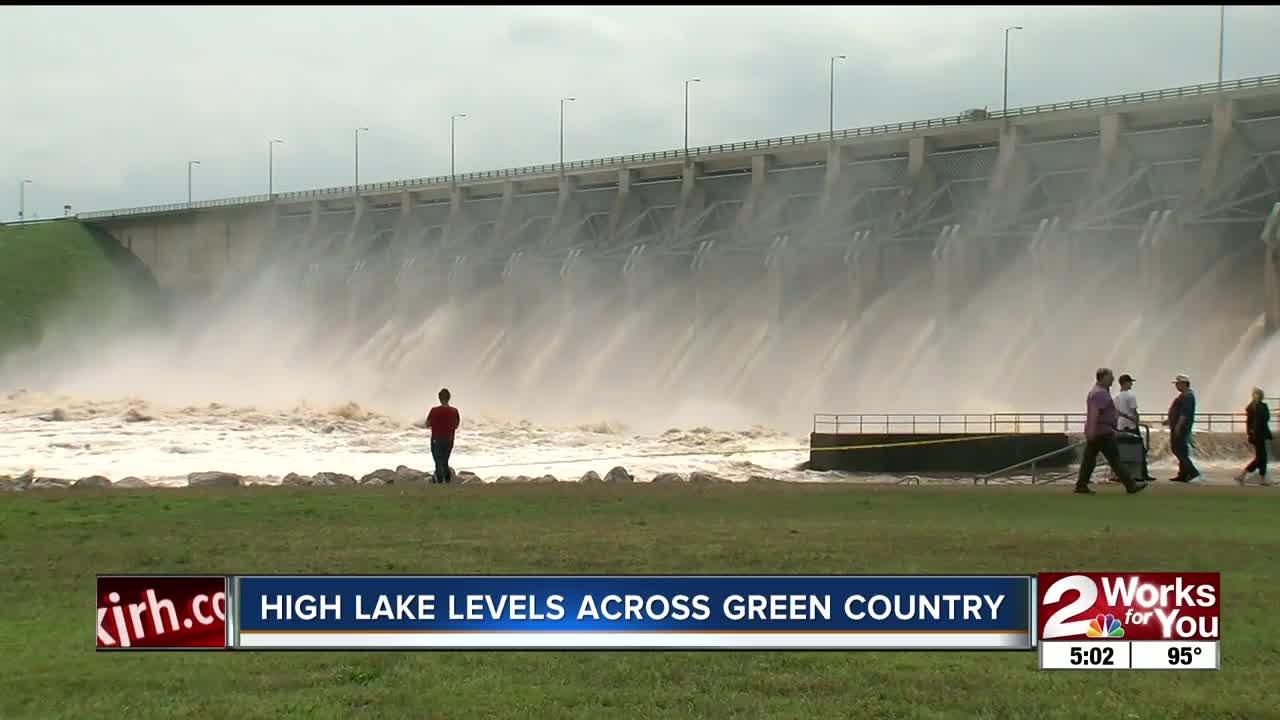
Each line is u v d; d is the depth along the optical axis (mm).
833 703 9516
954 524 20766
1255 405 31547
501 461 57125
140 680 10172
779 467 52281
